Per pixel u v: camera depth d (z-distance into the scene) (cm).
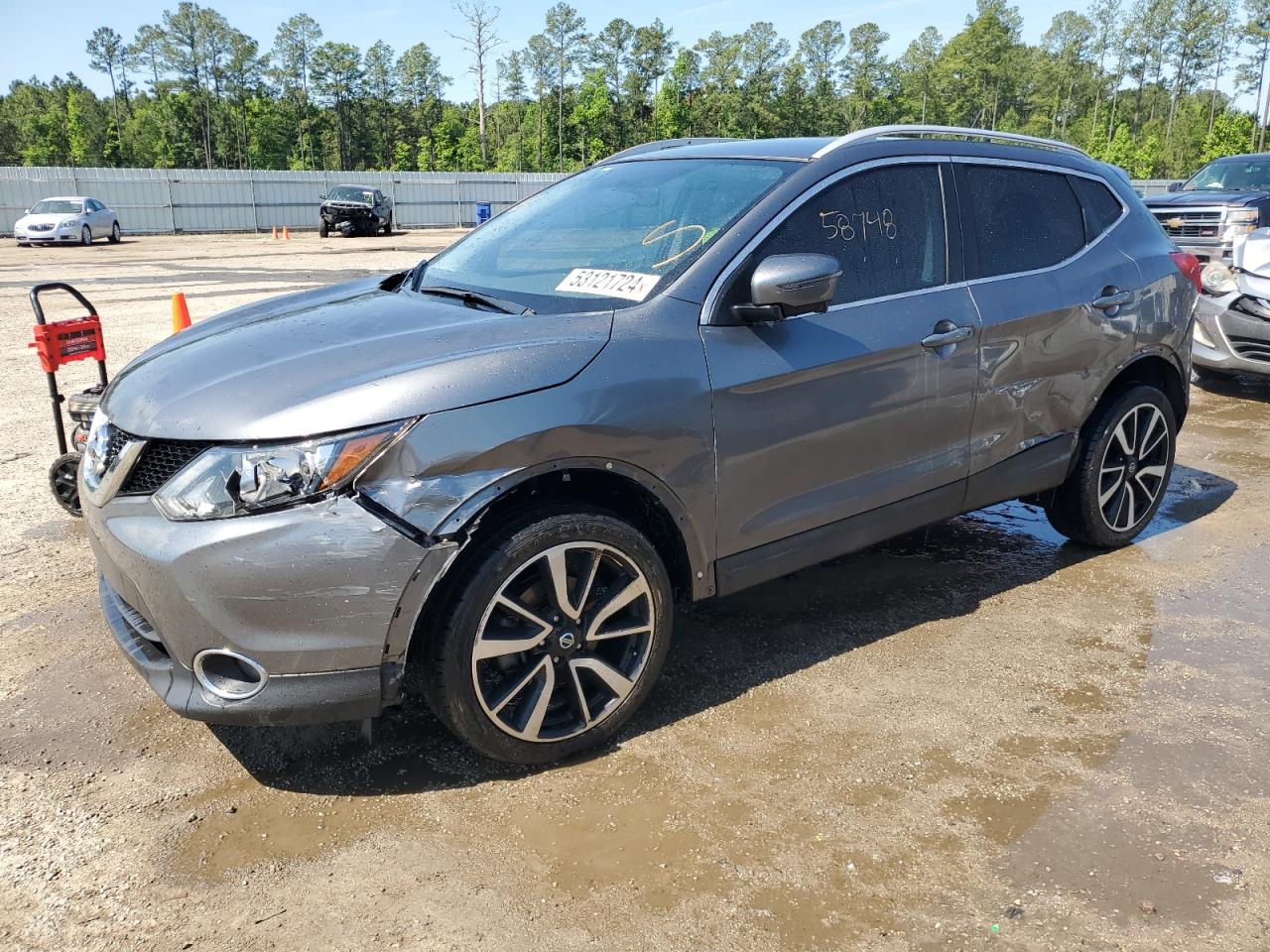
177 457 254
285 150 12238
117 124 12988
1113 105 13838
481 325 286
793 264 287
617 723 296
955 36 13662
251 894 237
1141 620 388
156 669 263
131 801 272
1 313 1254
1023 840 256
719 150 374
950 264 365
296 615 243
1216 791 277
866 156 347
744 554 317
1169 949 219
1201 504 529
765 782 281
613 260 325
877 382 334
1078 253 413
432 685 264
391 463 246
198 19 12619
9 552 450
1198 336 754
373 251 2592
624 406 276
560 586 274
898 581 426
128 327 1112
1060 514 447
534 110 11838
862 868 246
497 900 235
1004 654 359
